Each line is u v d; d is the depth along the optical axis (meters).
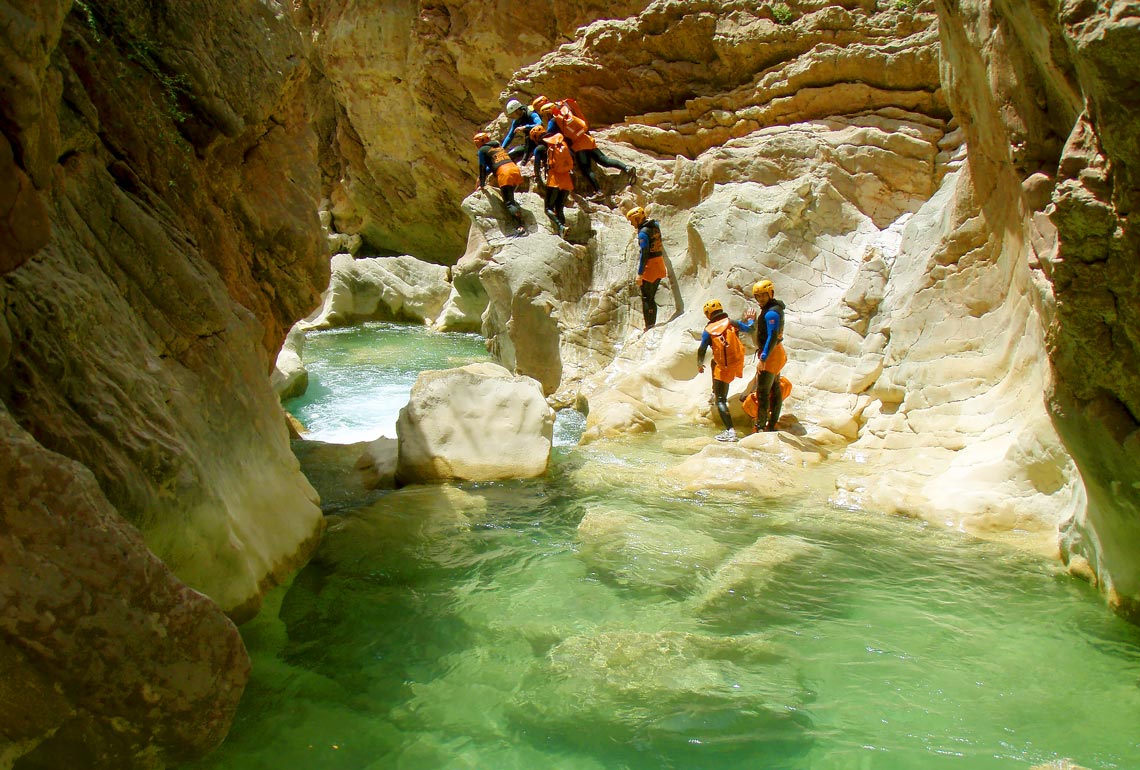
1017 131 4.52
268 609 4.56
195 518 3.81
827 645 4.29
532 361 10.79
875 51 10.68
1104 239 3.47
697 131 12.04
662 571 5.20
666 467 7.48
